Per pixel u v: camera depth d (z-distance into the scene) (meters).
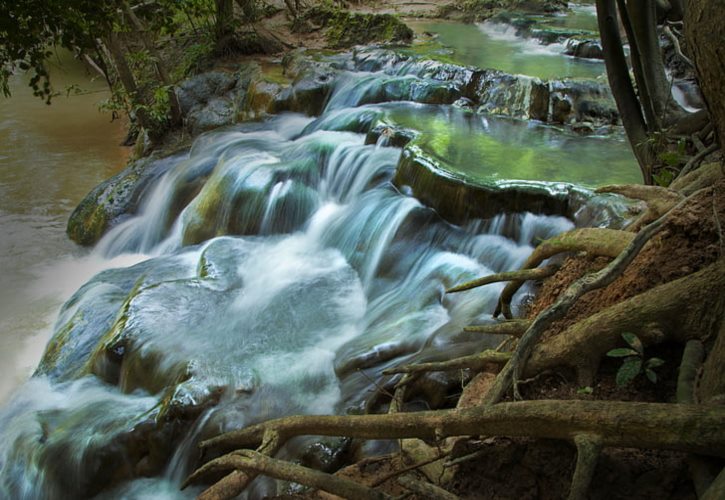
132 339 5.99
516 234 6.28
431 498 3.01
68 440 5.20
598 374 3.25
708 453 2.38
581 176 7.03
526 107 9.29
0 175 11.91
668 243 3.45
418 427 3.25
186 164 10.09
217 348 5.83
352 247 7.40
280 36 14.60
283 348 5.82
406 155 7.54
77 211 10.20
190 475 4.46
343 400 5.08
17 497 5.06
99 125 14.70
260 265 7.38
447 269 6.33
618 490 2.77
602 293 3.68
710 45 2.54
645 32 5.33
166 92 11.98
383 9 17.89
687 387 2.77
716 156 4.63
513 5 16.09
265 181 8.55
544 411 2.75
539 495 3.05
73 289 8.61
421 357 4.92
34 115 15.32
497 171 7.12
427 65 10.73
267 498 3.99
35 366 6.95
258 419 5.00
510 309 5.04
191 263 7.95
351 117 9.72
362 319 6.28
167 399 5.13
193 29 14.67
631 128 5.55
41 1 8.20
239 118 12.16
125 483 5.06
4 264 9.09
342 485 3.37
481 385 4.01
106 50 15.64
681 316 2.98
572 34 12.81
